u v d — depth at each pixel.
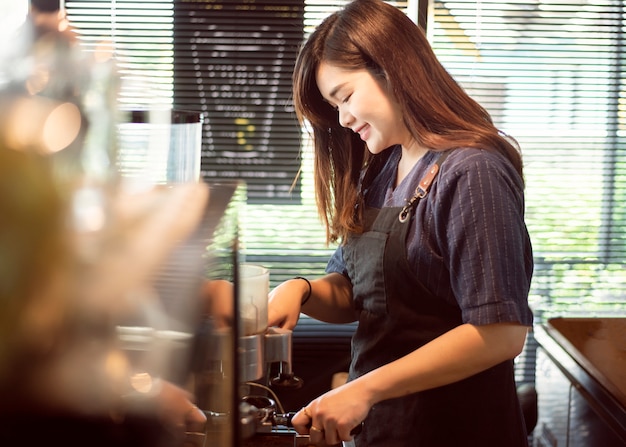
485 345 1.40
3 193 0.37
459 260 1.45
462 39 2.93
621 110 2.97
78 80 0.46
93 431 0.39
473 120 1.59
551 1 2.91
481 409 1.60
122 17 2.88
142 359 0.42
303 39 2.89
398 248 1.60
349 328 3.04
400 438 1.62
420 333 1.60
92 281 0.39
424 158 1.63
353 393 1.37
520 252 1.43
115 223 0.42
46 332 0.38
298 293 1.75
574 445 2.14
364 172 1.80
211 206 0.57
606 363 2.03
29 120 0.40
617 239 3.03
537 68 2.95
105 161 0.45
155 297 0.44
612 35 2.94
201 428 0.51
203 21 2.88
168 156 0.91
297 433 1.27
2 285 0.37
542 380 2.49
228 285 0.59
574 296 3.04
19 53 0.46
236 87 2.92
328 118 1.77
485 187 1.44
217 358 0.56
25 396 0.37
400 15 1.59
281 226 2.99
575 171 3.00
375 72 1.60
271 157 2.95
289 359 1.35
